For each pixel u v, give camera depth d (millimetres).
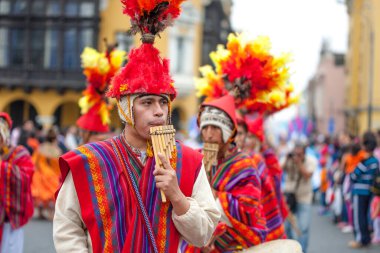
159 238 3025
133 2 3088
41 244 10156
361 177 11023
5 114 5840
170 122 3244
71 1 31797
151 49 3121
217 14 35938
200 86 5664
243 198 4629
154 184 3090
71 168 3004
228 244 4582
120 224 3000
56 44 31891
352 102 43812
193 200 3088
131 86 3062
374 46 35938
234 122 4820
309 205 9320
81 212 3002
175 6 3139
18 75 32031
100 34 31922
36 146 14398
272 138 9367
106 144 3156
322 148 18953
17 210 5699
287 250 4188
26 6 31891
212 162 4785
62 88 32031
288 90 6207
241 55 5215
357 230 11031
